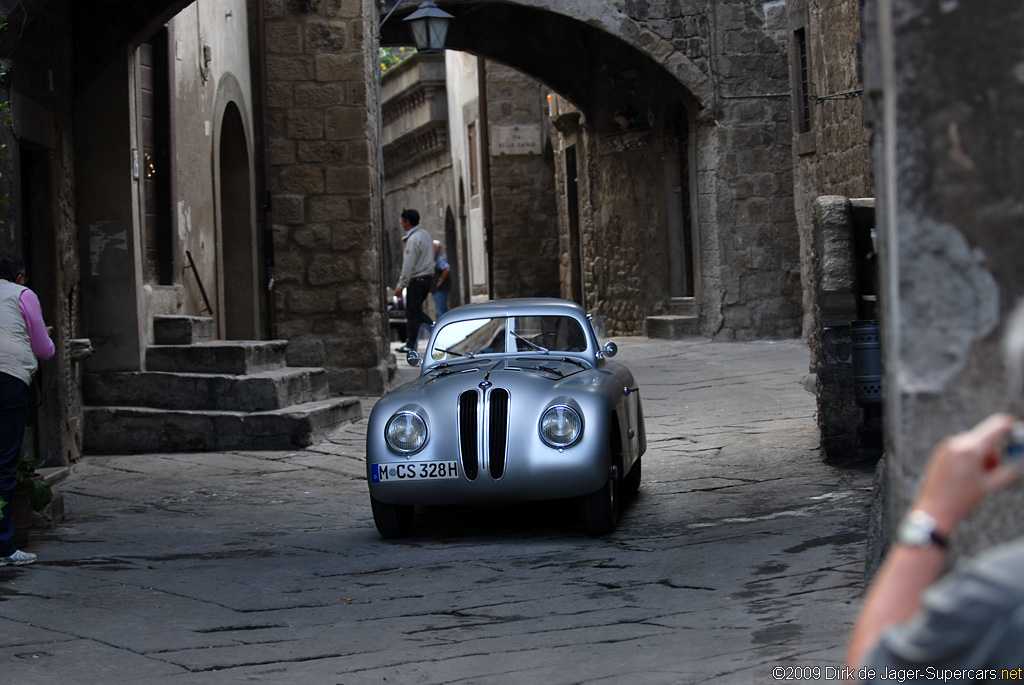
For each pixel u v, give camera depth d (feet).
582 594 19.26
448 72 126.82
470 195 116.06
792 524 24.31
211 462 37.58
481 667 14.29
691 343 68.85
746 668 12.43
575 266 90.74
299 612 18.74
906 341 6.61
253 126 54.65
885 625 4.64
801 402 44.19
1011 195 6.41
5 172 29.86
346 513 29.68
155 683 14.32
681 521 26.58
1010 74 6.38
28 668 15.28
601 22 66.49
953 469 4.67
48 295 35.58
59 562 23.40
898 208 6.58
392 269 162.61
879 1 7.17
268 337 53.98
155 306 42.65
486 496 24.89
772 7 67.82
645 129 75.05
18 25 27.78
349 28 53.72
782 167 68.54
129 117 39.65
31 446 34.81
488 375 26.30
